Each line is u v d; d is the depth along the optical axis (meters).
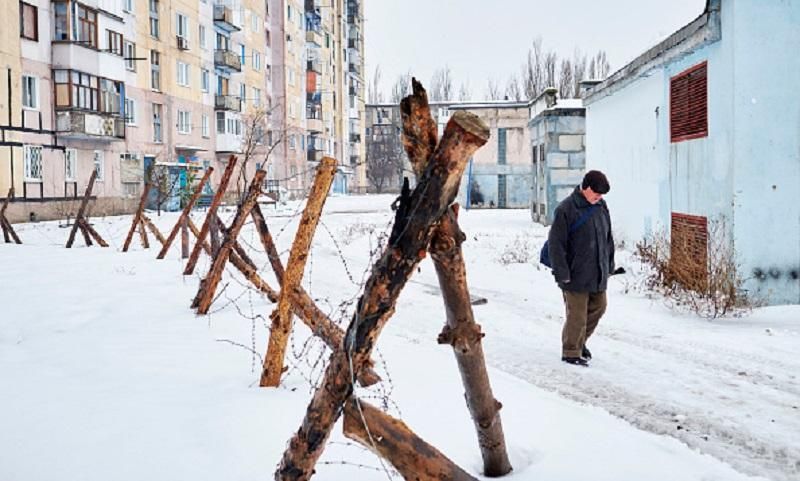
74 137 31.83
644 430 4.89
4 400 4.56
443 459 2.55
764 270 10.11
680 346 7.44
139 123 37.81
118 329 6.95
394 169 76.56
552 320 8.90
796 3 9.99
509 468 3.62
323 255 15.69
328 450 3.79
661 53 12.98
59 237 20.33
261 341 6.39
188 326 7.07
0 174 27.50
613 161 18.00
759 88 10.09
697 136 11.94
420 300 10.16
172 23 41.25
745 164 10.15
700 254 11.11
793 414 5.25
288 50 59.12
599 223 6.67
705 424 5.03
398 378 5.30
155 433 3.94
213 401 4.53
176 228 13.42
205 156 45.50
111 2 34.41
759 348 7.30
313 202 4.82
